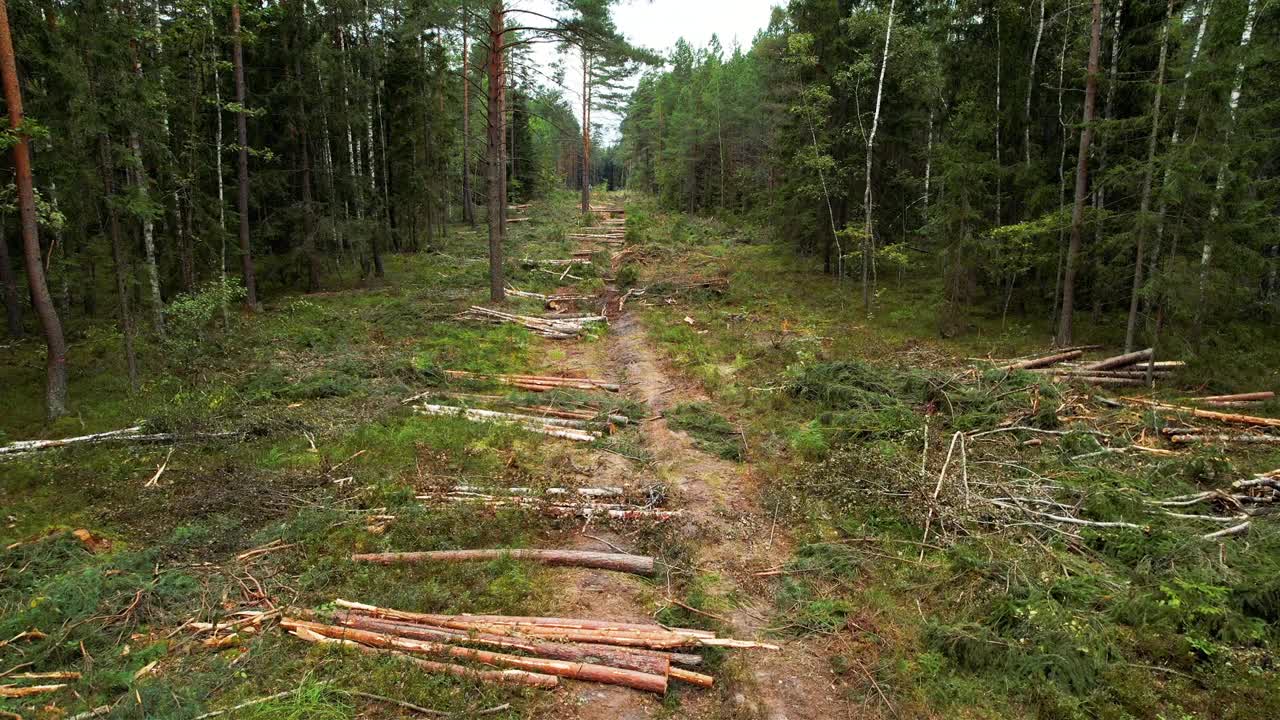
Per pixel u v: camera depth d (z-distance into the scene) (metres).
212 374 12.03
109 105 11.08
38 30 10.52
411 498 7.63
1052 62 16.56
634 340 15.59
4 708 4.38
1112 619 5.48
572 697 4.74
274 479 7.95
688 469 8.77
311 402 10.84
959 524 6.98
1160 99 11.98
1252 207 11.78
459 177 38.00
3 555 6.11
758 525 7.36
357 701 4.57
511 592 5.93
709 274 23.22
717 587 6.21
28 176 9.38
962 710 4.66
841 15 20.72
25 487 7.79
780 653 5.30
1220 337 13.05
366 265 21.94
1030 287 17.09
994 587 5.92
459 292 19.66
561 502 7.63
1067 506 7.29
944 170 15.87
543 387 12.31
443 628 5.35
